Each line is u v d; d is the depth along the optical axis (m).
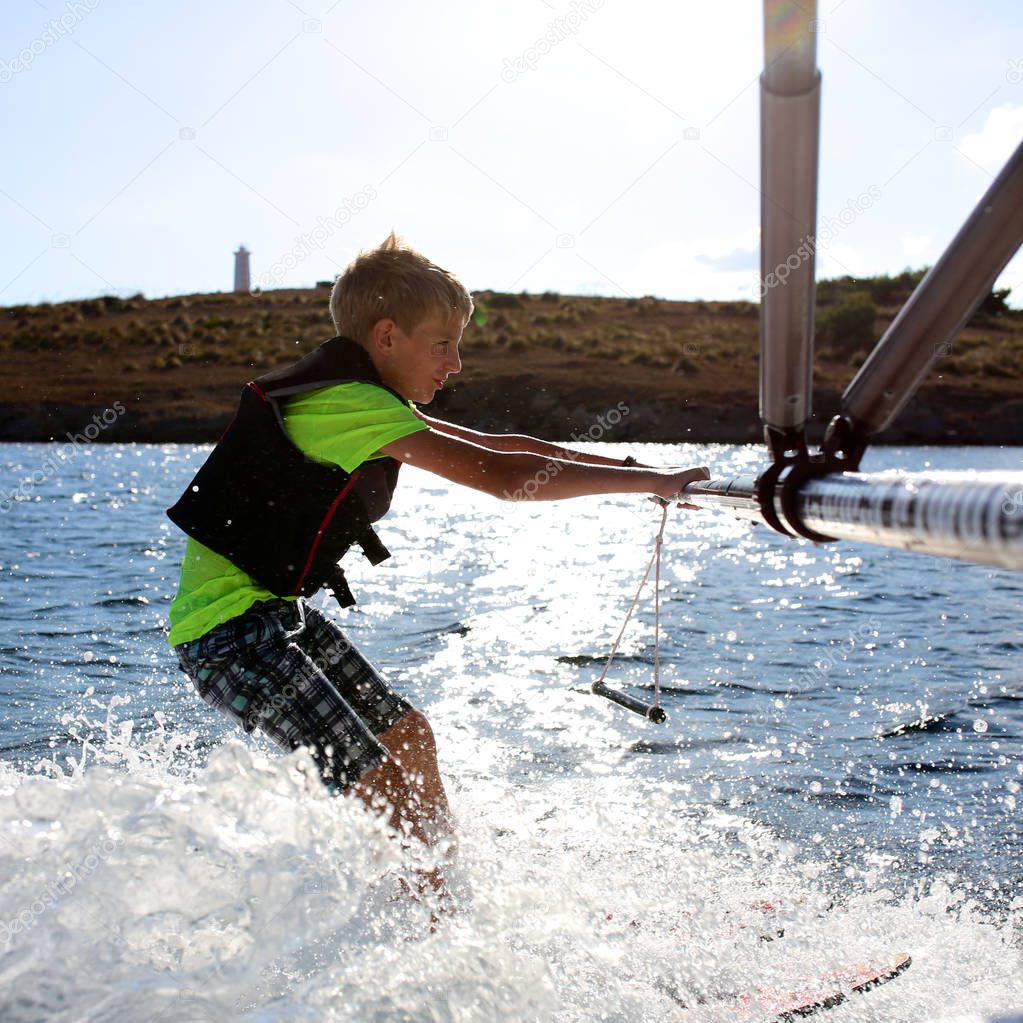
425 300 2.45
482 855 2.50
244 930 1.95
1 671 5.22
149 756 3.86
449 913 2.23
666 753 4.07
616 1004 2.09
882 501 1.02
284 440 2.34
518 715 4.61
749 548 12.23
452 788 3.61
